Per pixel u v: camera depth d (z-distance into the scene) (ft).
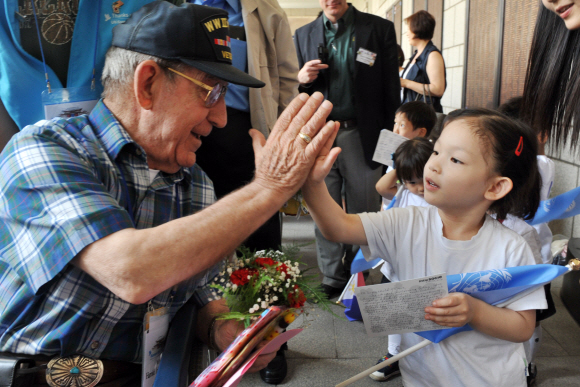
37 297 3.29
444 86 12.91
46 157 3.18
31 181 3.11
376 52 9.69
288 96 8.12
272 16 7.47
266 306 3.64
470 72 17.97
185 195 4.11
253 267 4.08
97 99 4.46
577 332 8.21
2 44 4.40
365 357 7.63
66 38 4.47
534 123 5.51
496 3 15.17
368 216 4.06
